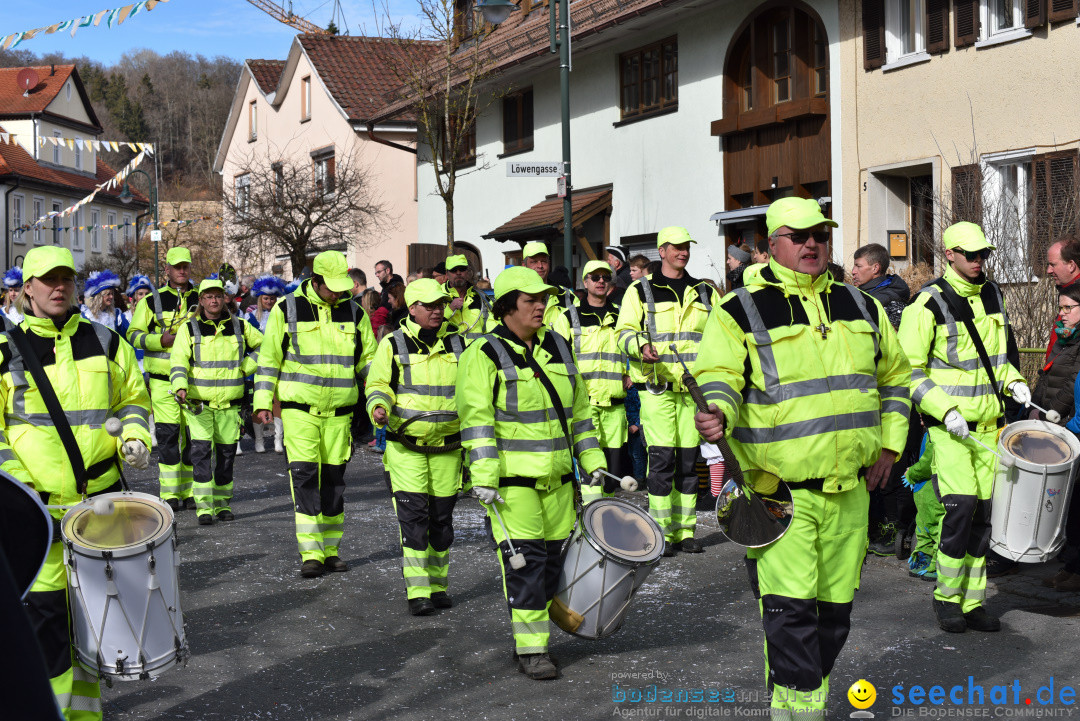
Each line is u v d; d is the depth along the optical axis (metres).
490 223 26.02
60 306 4.68
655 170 19.89
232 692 5.41
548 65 22.27
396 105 27.19
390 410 6.88
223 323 10.01
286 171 34.50
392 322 13.96
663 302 8.23
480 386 5.48
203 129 84.56
